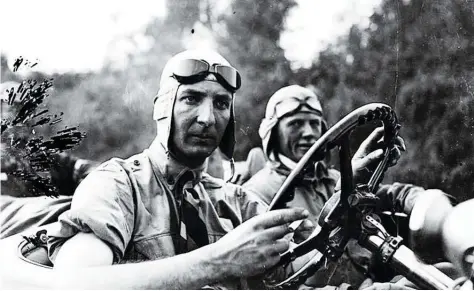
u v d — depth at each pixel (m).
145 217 3.63
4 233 4.21
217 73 3.72
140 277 3.19
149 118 5.07
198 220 3.74
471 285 3.37
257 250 3.25
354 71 5.57
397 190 4.98
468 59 5.38
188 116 3.69
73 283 3.17
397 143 3.62
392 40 5.55
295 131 4.95
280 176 4.89
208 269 3.23
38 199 4.41
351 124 3.26
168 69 3.76
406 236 4.41
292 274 3.69
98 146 4.96
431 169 5.27
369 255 4.34
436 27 5.48
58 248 3.42
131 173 3.67
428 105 5.36
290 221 3.29
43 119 3.70
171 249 3.62
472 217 4.20
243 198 4.12
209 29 5.40
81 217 3.31
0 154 3.59
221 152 4.13
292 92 5.00
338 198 3.32
